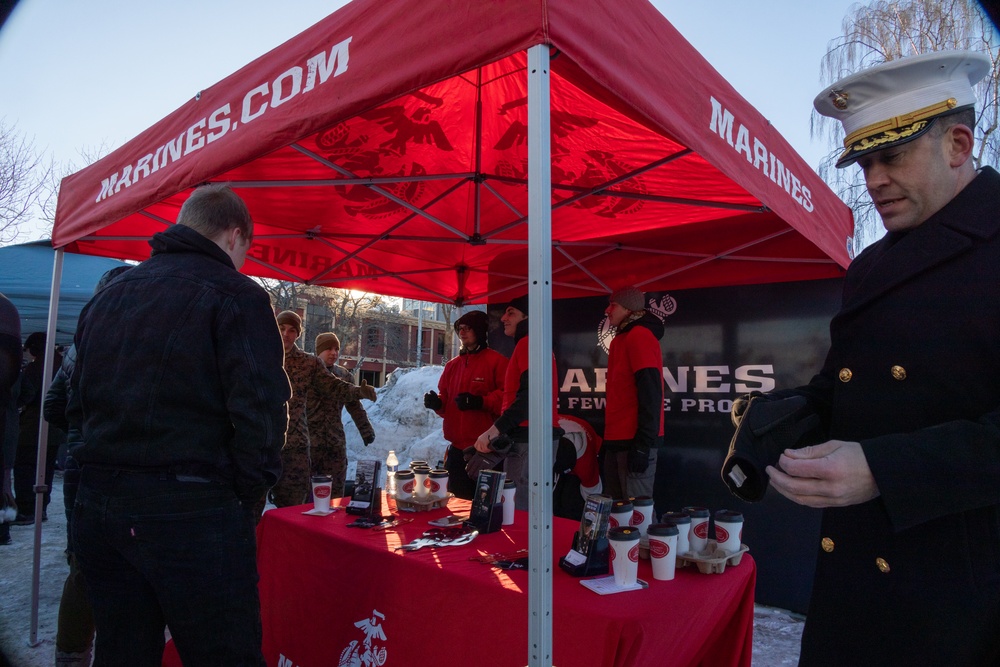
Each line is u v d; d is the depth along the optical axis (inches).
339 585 86.2
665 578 70.5
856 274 46.2
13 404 174.4
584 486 170.1
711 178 123.6
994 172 40.8
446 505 114.5
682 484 160.6
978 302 36.9
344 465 193.3
